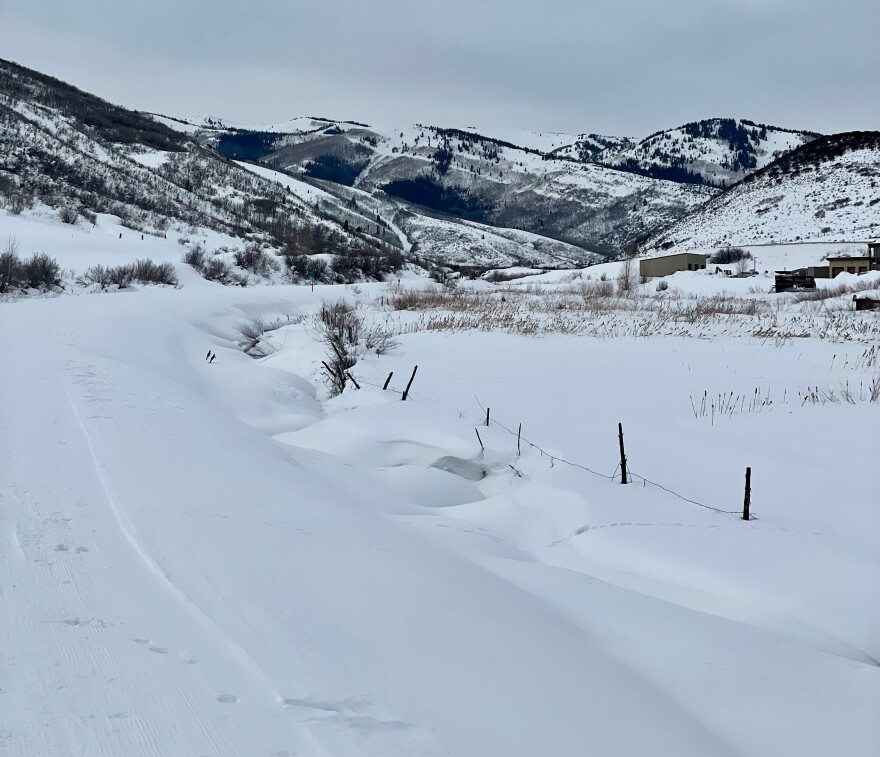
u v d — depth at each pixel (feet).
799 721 14.70
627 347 70.79
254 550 18.01
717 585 22.00
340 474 32.09
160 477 23.21
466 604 17.26
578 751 11.64
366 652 13.67
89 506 19.89
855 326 79.97
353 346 66.33
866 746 13.84
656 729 12.91
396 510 28.68
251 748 10.39
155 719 10.88
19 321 65.72
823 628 19.48
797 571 22.38
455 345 72.90
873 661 18.16
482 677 13.50
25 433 27.02
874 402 45.96
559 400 49.90
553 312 101.30
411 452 37.37
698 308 100.63
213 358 63.31
